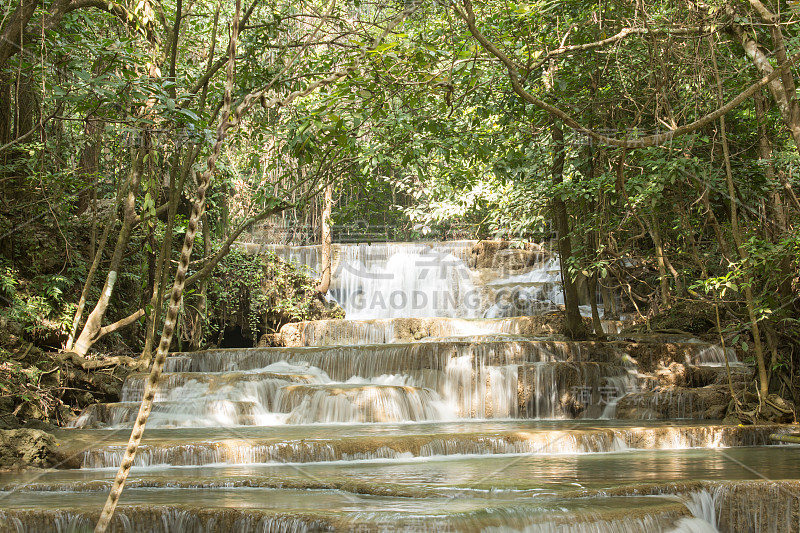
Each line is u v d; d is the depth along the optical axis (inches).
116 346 665.0
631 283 869.2
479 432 417.4
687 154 479.2
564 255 658.2
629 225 650.8
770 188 486.3
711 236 676.7
